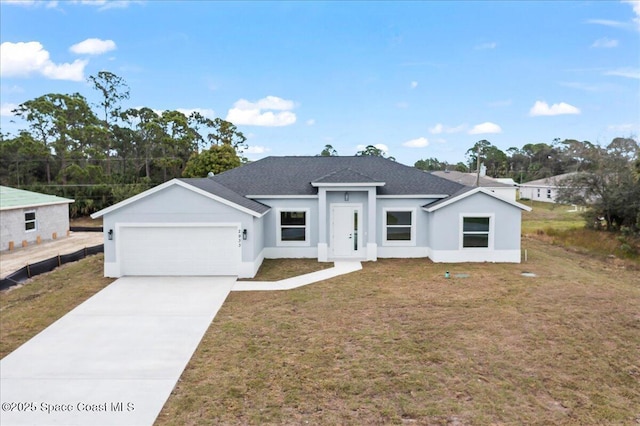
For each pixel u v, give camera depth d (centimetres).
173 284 1393
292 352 828
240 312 1093
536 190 5972
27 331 964
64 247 2286
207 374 734
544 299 1191
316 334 926
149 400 644
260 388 680
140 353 831
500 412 605
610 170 2762
